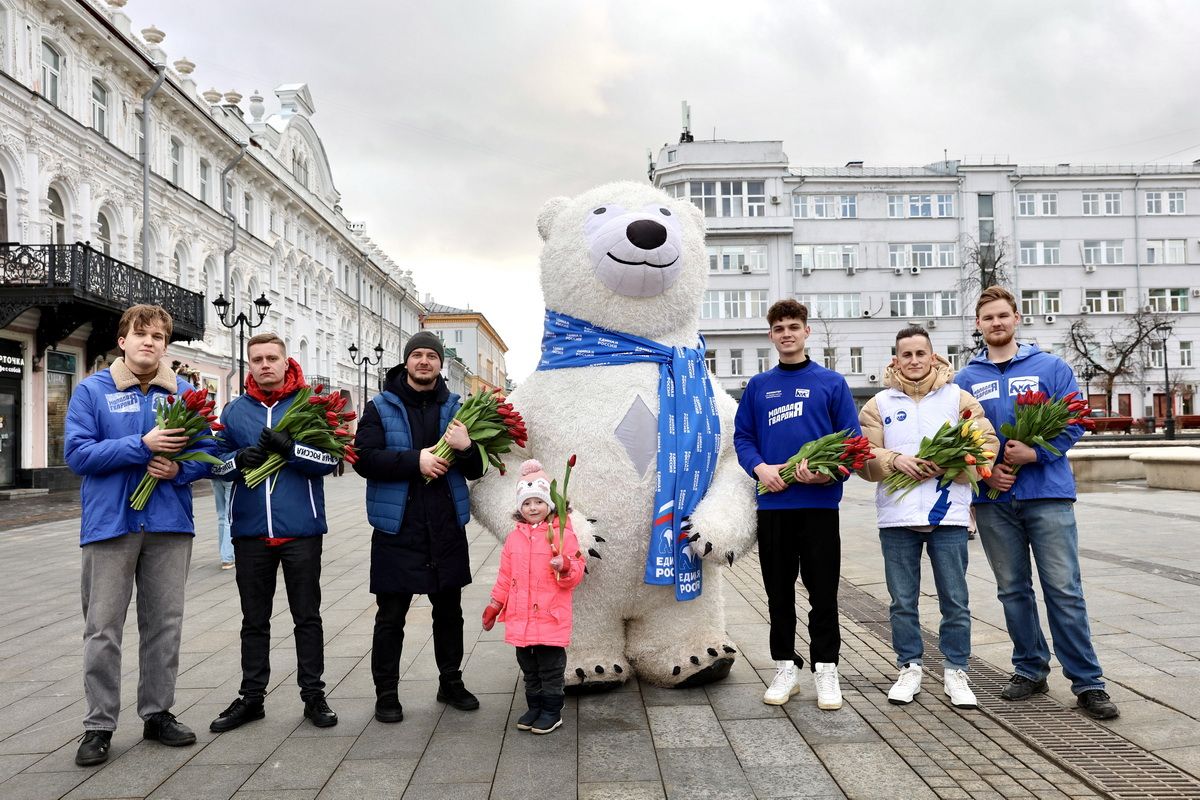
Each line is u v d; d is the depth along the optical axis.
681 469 4.51
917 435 4.40
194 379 23.28
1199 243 46.69
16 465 19.84
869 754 3.65
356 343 50.78
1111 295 46.69
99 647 3.79
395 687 4.30
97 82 22.56
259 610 4.29
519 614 4.01
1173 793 3.15
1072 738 3.74
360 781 3.50
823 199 46.16
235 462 4.17
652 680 4.78
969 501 4.30
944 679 4.41
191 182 27.95
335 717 4.21
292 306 38.12
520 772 3.56
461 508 4.40
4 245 18.08
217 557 10.07
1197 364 46.66
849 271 45.69
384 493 4.31
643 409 4.60
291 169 39.47
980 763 3.52
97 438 3.86
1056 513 4.15
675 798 3.26
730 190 45.59
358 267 51.09
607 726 4.11
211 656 5.61
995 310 4.53
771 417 4.49
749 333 45.19
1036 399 4.15
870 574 8.22
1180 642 5.17
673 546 4.45
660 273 4.64
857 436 4.11
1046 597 4.19
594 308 4.81
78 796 3.40
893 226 46.06
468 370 87.44
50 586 8.41
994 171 46.16
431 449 4.34
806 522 4.34
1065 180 46.41
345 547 11.16
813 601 4.34
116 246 23.25
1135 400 46.66
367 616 6.77
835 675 4.31
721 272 45.59
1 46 18.52
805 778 3.42
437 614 4.48
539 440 4.72
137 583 4.01
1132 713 4.03
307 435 4.14
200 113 27.33
